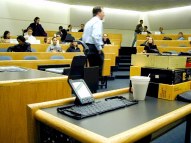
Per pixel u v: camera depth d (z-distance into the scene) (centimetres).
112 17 1248
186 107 127
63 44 708
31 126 114
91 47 366
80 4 1130
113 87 582
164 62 157
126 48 1027
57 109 115
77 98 123
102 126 98
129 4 1116
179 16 1182
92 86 337
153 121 102
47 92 195
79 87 129
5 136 174
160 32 1118
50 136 109
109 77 714
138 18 1323
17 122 179
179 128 308
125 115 114
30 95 185
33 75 210
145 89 145
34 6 1043
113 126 98
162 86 150
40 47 675
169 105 135
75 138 90
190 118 154
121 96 147
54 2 1094
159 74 154
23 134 183
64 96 207
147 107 130
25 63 459
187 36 965
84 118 107
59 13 1118
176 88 149
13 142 179
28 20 1034
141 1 1046
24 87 181
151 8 1209
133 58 173
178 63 159
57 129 98
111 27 1260
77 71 132
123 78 745
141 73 164
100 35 365
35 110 114
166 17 1238
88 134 86
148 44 719
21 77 195
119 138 83
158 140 268
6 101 172
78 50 650
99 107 121
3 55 499
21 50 586
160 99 150
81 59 133
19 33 1016
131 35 1319
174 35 973
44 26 1082
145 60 165
